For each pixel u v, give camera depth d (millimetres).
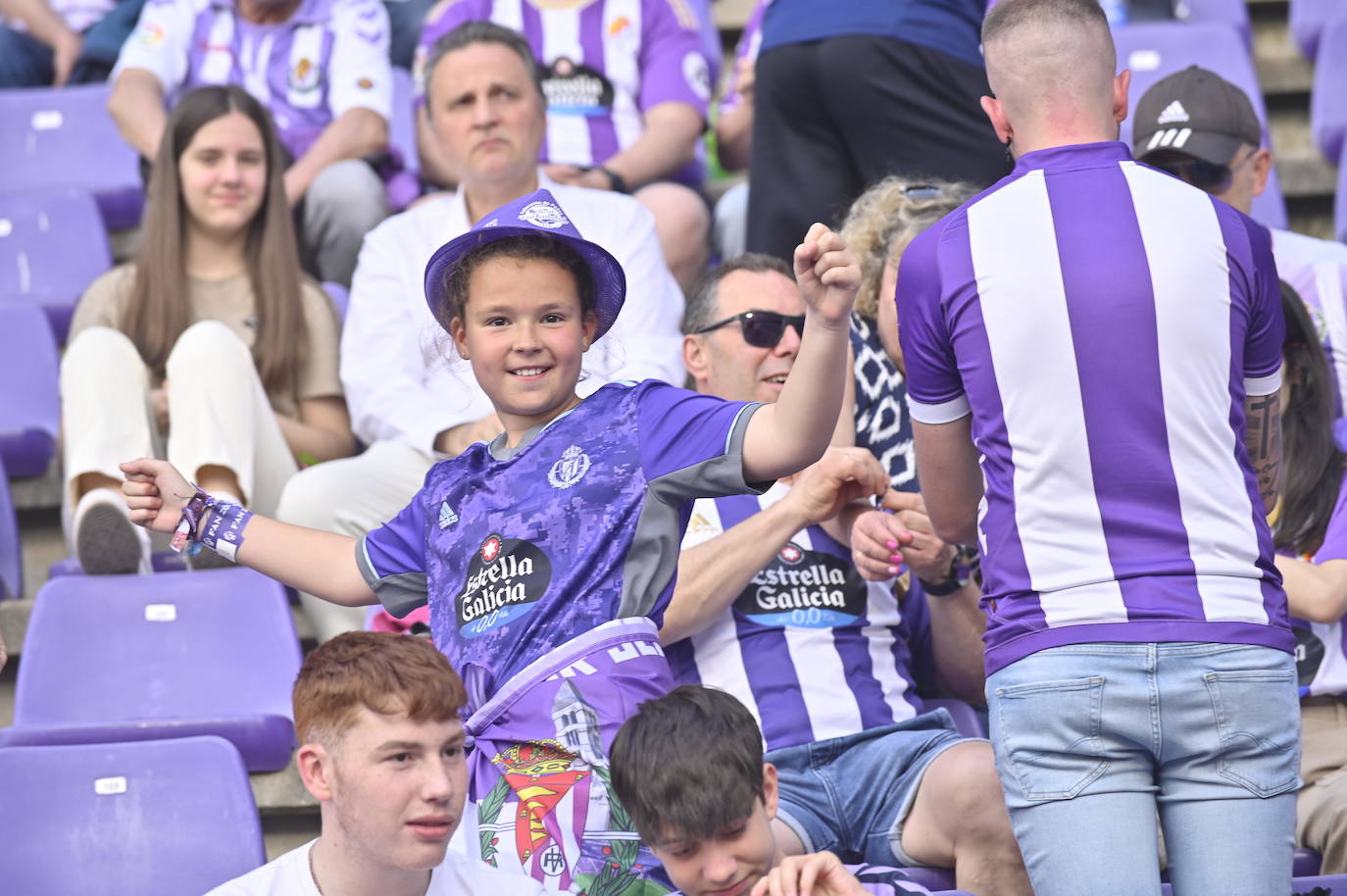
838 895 7250
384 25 20016
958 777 9805
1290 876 7887
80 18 22812
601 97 18938
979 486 8836
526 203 8758
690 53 19250
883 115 15180
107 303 15906
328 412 15711
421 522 9078
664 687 8273
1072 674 7824
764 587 11008
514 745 8234
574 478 8406
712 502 11312
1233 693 7750
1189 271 8047
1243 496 8039
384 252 15289
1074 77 8570
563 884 7930
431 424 14195
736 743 7523
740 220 18406
